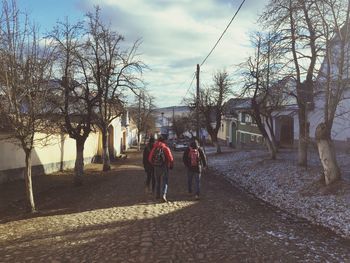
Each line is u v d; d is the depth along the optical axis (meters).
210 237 8.73
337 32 13.20
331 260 7.13
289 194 14.49
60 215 12.40
